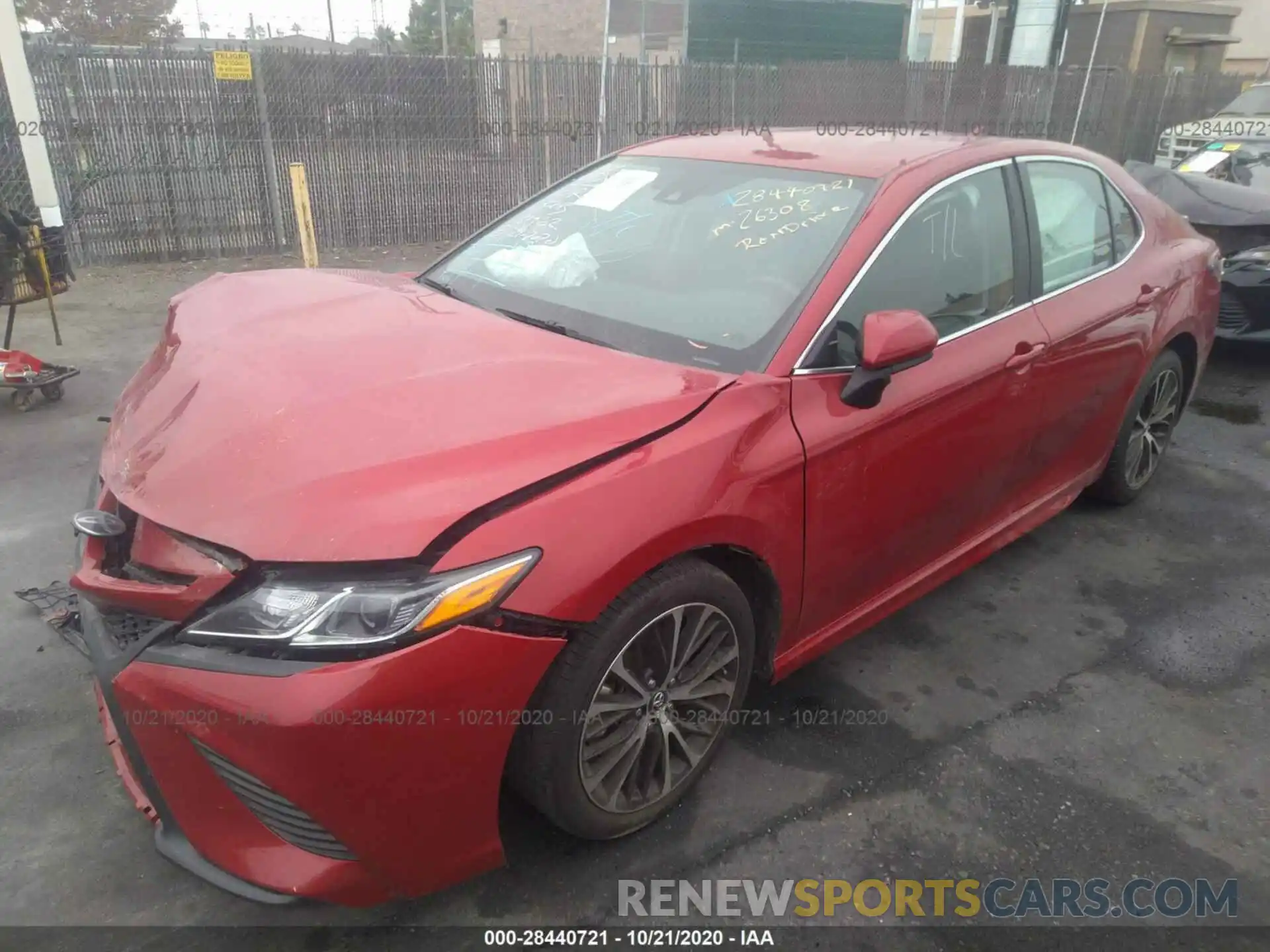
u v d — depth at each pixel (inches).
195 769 77.0
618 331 109.7
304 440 83.2
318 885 77.4
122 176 360.5
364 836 76.6
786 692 124.3
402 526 75.3
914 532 119.6
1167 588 154.3
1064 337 134.3
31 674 121.3
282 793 73.7
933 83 571.5
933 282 117.6
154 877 93.2
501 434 84.5
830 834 101.3
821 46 808.3
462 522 76.9
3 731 111.4
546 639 79.6
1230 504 185.6
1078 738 118.0
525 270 125.9
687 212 124.7
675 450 88.8
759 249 114.5
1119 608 148.0
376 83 394.9
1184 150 519.5
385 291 123.4
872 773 110.3
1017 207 132.8
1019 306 129.9
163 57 352.8
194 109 364.8
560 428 86.3
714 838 100.0
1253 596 152.6
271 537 75.0
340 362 97.5
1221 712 124.3
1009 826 103.6
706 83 478.9
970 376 117.4
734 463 92.2
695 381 96.8
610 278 119.3
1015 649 136.3
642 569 84.3
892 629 140.1
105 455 96.8
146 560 81.4
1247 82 724.0
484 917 89.9
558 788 86.8
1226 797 109.2
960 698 124.7
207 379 96.5
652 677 92.0
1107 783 110.6
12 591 139.3
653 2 779.4
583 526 80.8
